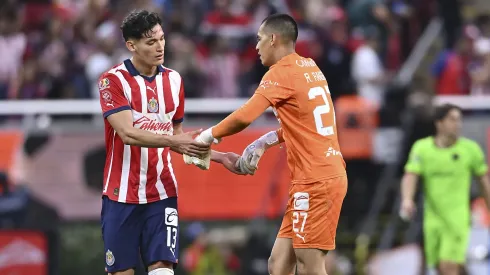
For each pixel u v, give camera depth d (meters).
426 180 38.91
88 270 51.94
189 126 45.53
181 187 44.22
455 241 38.47
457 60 51.16
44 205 44.03
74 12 51.06
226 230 50.78
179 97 24.83
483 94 51.44
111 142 24.45
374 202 47.03
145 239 24.58
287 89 24.28
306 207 24.50
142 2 49.50
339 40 49.69
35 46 48.50
